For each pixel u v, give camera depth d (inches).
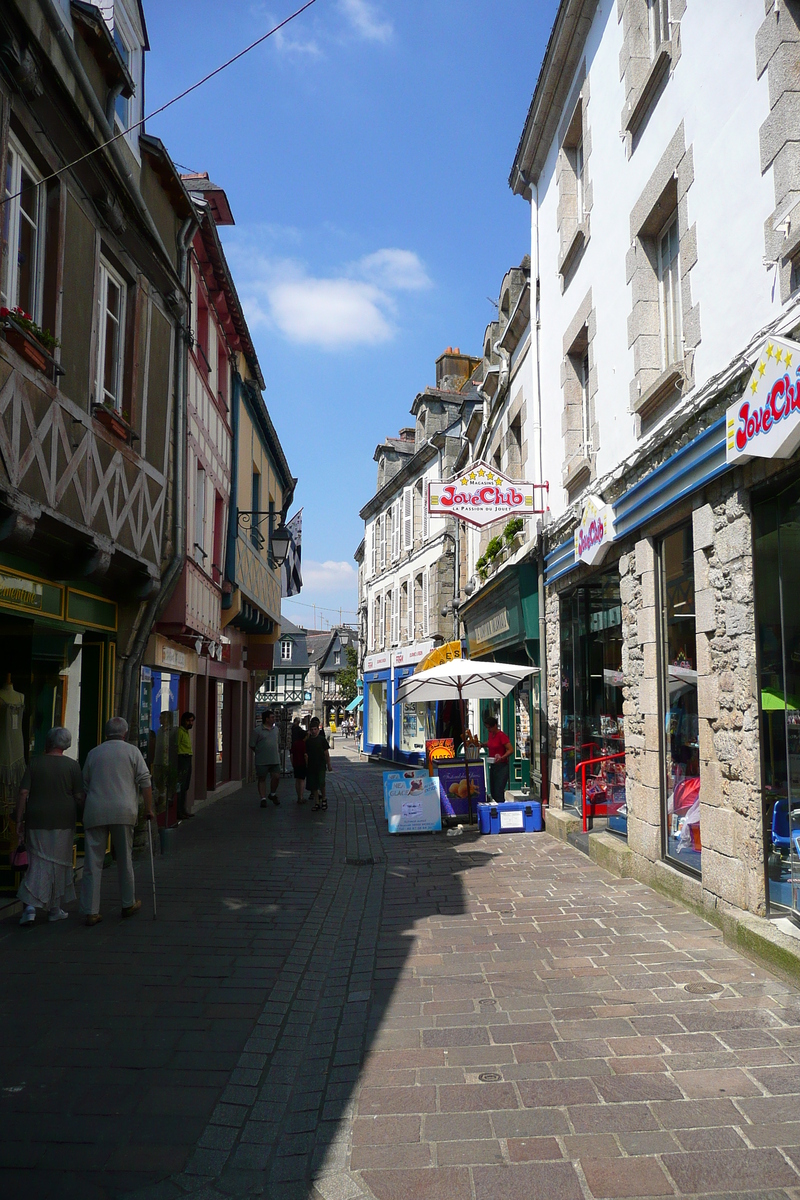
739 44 241.3
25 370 261.4
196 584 483.8
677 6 283.6
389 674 1229.7
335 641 3085.6
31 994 206.5
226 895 317.7
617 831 368.5
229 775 812.0
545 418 486.9
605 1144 133.3
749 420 213.0
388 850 427.2
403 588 1192.8
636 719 327.0
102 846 275.1
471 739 543.8
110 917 281.4
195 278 522.9
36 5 263.4
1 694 301.1
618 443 349.1
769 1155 128.0
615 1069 158.6
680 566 288.7
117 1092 156.6
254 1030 186.7
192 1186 127.1
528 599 505.0
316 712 3004.4
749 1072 154.6
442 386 1162.6
